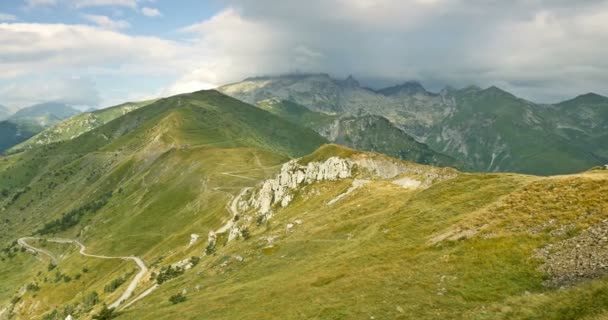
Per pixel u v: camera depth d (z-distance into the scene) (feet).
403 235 217.97
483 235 174.50
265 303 187.42
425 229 215.10
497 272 146.61
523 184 228.02
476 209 215.10
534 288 131.75
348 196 425.28
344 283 176.86
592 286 109.40
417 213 241.96
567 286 123.85
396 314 136.87
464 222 194.08
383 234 229.66
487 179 257.75
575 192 175.63
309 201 534.37
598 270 124.57
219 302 213.05
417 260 179.01
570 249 142.41
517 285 135.85
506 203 192.65
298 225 372.17
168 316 216.95
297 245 294.66
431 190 270.26
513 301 121.49
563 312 105.29
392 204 333.83
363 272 184.03
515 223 172.86
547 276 134.62
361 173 577.84
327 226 320.09
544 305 111.65
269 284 222.28
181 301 256.11
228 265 311.06
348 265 202.59
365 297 156.56
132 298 433.89
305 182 609.83
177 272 451.53
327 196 509.35
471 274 150.71
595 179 180.04
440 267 163.63
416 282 157.28
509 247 157.79
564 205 169.78
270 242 334.03
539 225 164.14
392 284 161.89
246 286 232.94
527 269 141.79
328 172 593.83
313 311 157.89
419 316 131.95
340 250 244.83
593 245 138.31
